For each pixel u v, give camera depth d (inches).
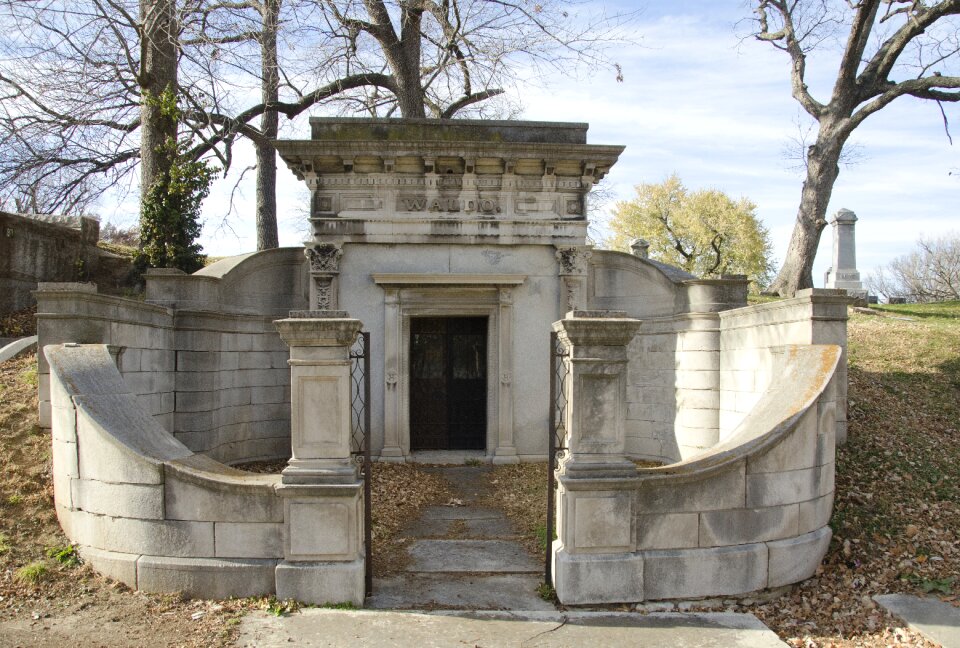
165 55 690.2
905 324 688.4
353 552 256.8
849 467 365.7
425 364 559.8
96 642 223.3
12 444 331.3
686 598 264.2
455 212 534.3
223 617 242.7
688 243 1899.6
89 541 273.3
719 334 499.8
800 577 282.2
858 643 241.1
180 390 459.8
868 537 313.3
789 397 310.2
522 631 238.8
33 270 659.4
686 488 267.0
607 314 267.1
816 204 932.6
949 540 313.1
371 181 530.0
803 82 969.5
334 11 735.1
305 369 257.9
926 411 464.4
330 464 257.6
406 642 228.7
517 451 532.4
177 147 694.5
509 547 329.4
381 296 531.8
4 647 217.9
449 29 778.2
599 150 522.6
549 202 539.5
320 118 527.8
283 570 253.6
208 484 258.8
